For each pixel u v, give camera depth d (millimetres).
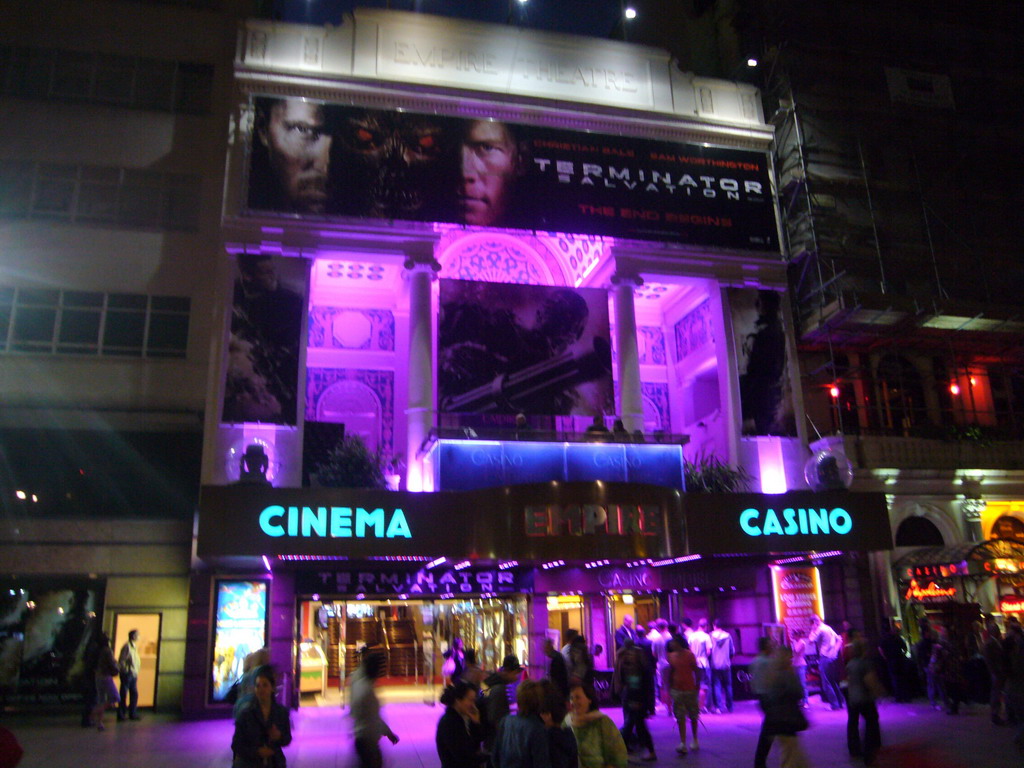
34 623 18594
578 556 16875
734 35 27922
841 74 26484
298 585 18766
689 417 25469
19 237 20734
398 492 17250
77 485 19516
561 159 22266
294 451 19109
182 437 20234
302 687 21281
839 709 17312
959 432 24297
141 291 21016
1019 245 27359
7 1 22078
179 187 21859
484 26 22969
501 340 21469
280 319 19703
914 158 26500
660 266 22531
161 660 18734
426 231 20922
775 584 21078
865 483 22984
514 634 20188
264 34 21344
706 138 23688
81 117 21766
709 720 16344
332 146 20844
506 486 17312
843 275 23344
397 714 17844
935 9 28688
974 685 17766
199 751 13648
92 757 13164
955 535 23578
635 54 24094
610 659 19922
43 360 20125
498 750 6598
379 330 24016
